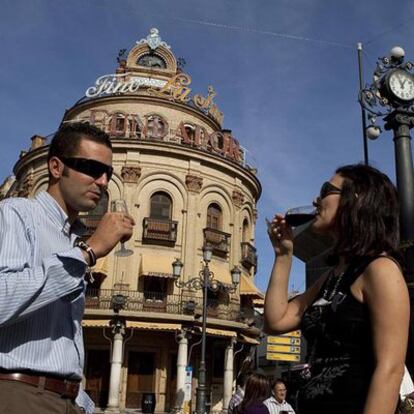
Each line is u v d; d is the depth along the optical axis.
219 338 32.22
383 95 9.72
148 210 31.69
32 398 2.28
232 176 34.91
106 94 36.16
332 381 2.09
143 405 28.52
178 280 30.66
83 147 2.73
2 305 2.06
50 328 2.39
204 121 37.22
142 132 33.62
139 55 40.25
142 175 32.06
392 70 9.75
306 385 2.23
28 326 2.32
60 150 2.74
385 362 1.94
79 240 2.72
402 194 8.88
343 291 2.17
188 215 32.03
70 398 2.46
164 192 32.28
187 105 35.88
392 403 1.89
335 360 2.13
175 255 31.34
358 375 2.05
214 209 33.75
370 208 2.27
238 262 34.03
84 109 36.44
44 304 2.17
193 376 31.41
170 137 34.25
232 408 6.74
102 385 29.78
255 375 5.93
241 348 33.03
